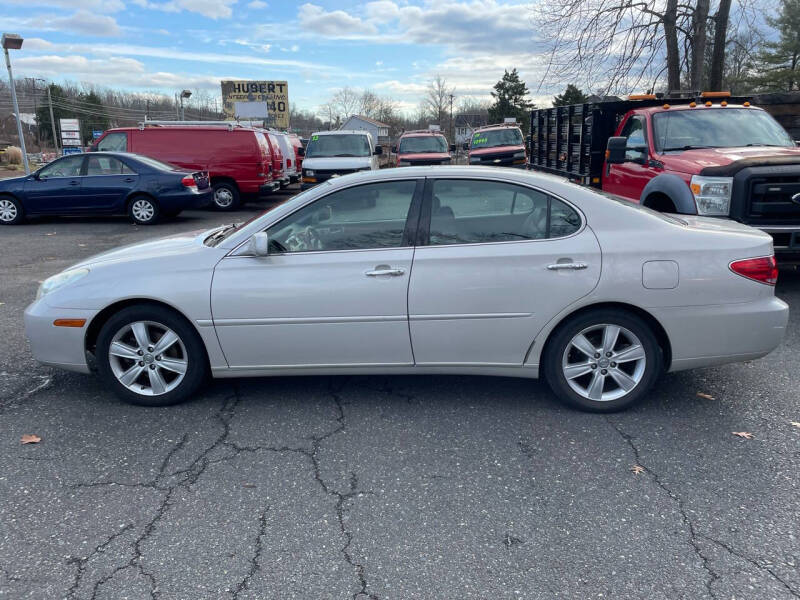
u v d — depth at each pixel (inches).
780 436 147.9
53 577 101.4
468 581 100.1
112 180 524.4
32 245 434.6
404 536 111.7
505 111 2763.3
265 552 107.5
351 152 698.2
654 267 151.1
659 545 108.6
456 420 157.5
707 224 166.7
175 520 116.6
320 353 159.8
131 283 159.0
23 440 147.1
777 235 250.8
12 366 197.0
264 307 156.8
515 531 112.8
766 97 509.7
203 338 159.8
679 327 153.6
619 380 158.4
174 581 100.5
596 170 410.6
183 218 585.6
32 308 166.2
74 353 164.4
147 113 3496.6
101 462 137.9
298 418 159.3
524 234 155.7
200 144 625.6
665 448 142.6
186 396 166.2
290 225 159.8
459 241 155.8
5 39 799.7
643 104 396.2
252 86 1902.1
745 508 119.3
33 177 529.3
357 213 158.7
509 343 156.5
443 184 158.2
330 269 155.6
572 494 124.5
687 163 278.1
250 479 130.6
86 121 3329.2
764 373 187.2
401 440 147.4
